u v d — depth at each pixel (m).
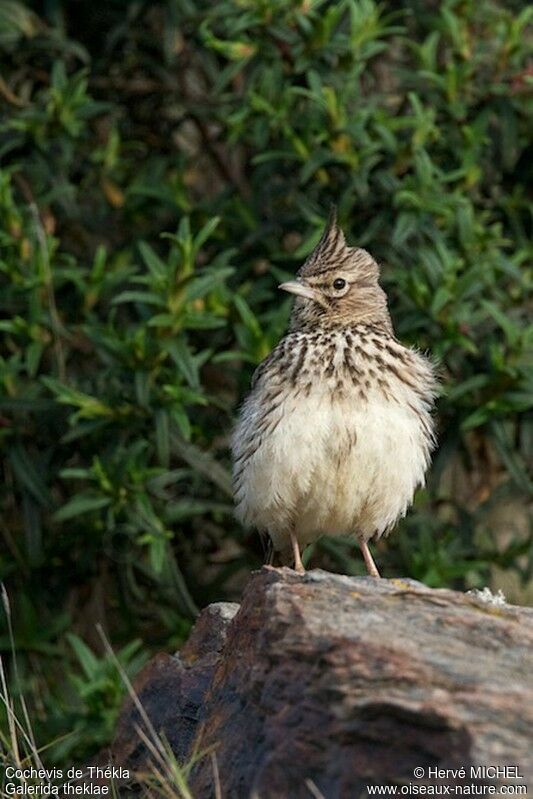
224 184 14.23
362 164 12.38
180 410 11.95
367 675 6.67
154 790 7.91
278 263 13.14
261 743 6.98
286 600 7.46
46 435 13.06
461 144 12.95
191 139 14.54
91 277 12.62
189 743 8.45
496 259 12.58
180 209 13.27
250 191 13.81
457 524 13.62
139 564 13.02
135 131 14.35
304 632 7.10
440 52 13.83
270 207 13.20
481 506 13.43
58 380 12.43
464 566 13.02
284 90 12.51
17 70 13.80
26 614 13.05
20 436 12.80
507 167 13.27
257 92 12.84
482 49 12.99
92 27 14.27
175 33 13.27
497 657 6.87
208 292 12.22
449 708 6.30
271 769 6.71
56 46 13.41
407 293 12.45
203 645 9.20
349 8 12.94
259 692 7.16
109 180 13.77
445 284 12.20
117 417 12.16
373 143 12.44
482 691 6.46
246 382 12.65
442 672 6.65
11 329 12.34
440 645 6.96
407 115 13.25
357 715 6.46
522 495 13.45
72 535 13.12
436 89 13.02
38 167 13.08
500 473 13.77
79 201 13.90
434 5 13.80
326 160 12.30
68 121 12.90
